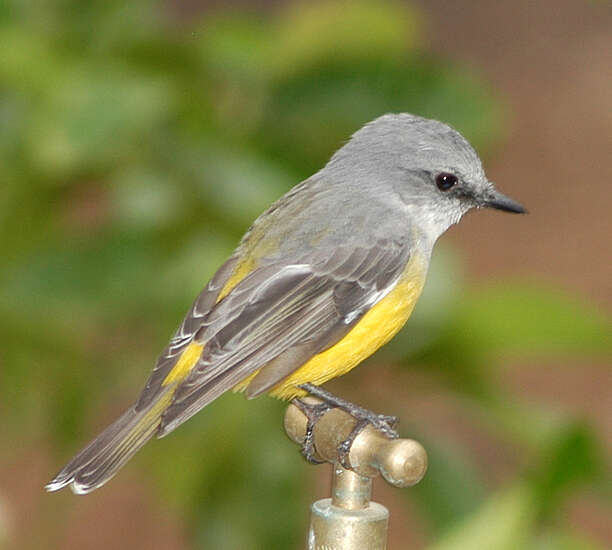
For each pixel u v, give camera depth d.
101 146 8.89
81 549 17.22
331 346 9.87
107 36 9.58
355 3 9.56
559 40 30.84
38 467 17.30
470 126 9.58
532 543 6.76
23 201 9.89
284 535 10.13
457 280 9.10
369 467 7.30
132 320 9.92
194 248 9.45
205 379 9.07
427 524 9.12
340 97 9.59
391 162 10.76
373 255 10.19
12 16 9.68
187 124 9.41
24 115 9.47
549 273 22.59
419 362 9.79
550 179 25.67
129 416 8.94
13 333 9.96
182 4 30.47
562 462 6.57
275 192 9.17
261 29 9.76
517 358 9.58
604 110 27.92
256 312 9.59
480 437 15.73
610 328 8.62
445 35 31.11
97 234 9.46
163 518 17.81
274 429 10.19
